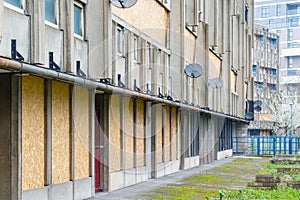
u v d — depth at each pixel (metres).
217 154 46.81
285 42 151.88
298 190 21.00
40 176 15.38
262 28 109.81
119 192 20.52
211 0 38.84
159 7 26.05
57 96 16.55
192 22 31.61
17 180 13.98
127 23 21.09
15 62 11.95
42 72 13.28
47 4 15.05
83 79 16.47
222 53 42.12
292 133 87.38
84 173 18.61
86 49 17.62
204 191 21.50
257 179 21.66
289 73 143.50
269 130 95.56
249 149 57.50
